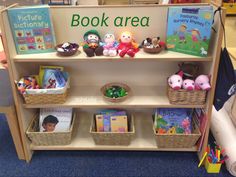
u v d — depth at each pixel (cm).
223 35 142
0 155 192
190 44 147
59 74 169
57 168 180
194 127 183
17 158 189
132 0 263
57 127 180
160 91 181
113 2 291
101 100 171
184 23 144
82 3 275
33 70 183
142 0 255
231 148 172
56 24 161
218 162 169
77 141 189
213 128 191
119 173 175
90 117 211
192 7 142
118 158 188
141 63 182
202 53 145
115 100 166
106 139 179
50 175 175
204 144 172
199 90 156
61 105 167
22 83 157
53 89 158
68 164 183
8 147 200
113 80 190
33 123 184
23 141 177
